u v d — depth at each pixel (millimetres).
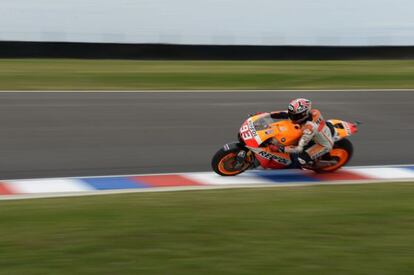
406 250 10617
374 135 23547
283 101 30469
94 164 18719
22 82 33938
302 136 16922
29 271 9406
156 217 12391
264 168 17656
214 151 20750
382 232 11594
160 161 19281
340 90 34156
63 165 18500
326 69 43000
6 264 9664
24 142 21094
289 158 17516
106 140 21703
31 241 10758
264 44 53625
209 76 38312
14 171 17719
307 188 15969
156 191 15523
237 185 16766
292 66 44406
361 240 11102
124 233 11234
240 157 17422
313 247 10695
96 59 45875
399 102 30812
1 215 12633
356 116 27188
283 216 12602
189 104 28875
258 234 11344
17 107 26922
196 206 13508
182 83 35500
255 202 14000
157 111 27000
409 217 12633
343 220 12344
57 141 21359
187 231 11422
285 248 10617
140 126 24016
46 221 12055
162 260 9977
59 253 10180
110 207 13375
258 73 40094
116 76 37219
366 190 15672
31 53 44969
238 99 30625
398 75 40656
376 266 9906
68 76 36594
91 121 24625
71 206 13547
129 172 17984
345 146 18297
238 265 9836
